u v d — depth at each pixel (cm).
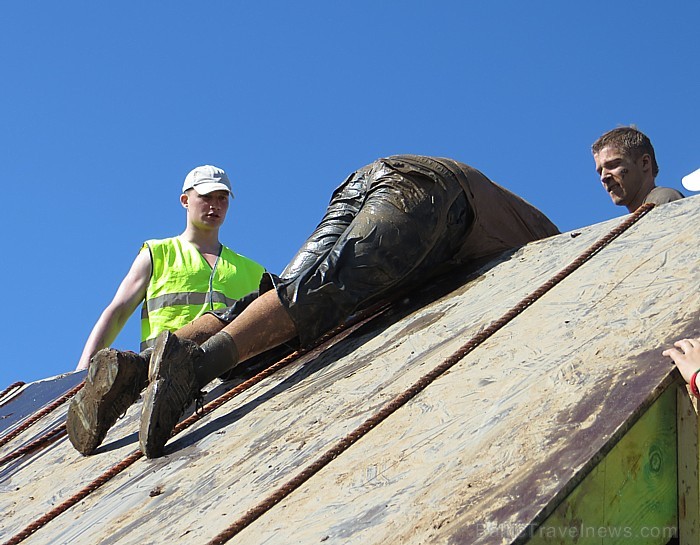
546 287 470
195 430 516
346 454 400
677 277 418
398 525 329
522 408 367
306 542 343
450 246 556
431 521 323
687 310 384
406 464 369
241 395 545
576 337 406
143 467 491
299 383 520
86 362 743
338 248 534
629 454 330
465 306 512
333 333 569
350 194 565
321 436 431
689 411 337
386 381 461
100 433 540
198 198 750
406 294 571
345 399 463
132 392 538
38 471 566
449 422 385
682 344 351
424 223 536
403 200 538
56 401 706
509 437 351
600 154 557
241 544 365
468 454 354
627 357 367
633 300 416
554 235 602
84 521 454
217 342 521
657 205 508
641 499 328
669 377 340
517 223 579
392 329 532
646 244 467
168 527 409
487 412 378
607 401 344
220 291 743
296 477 393
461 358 439
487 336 448
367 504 352
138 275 743
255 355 538
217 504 411
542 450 334
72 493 501
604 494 322
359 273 530
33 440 642
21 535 466
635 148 548
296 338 538
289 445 438
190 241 754
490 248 567
